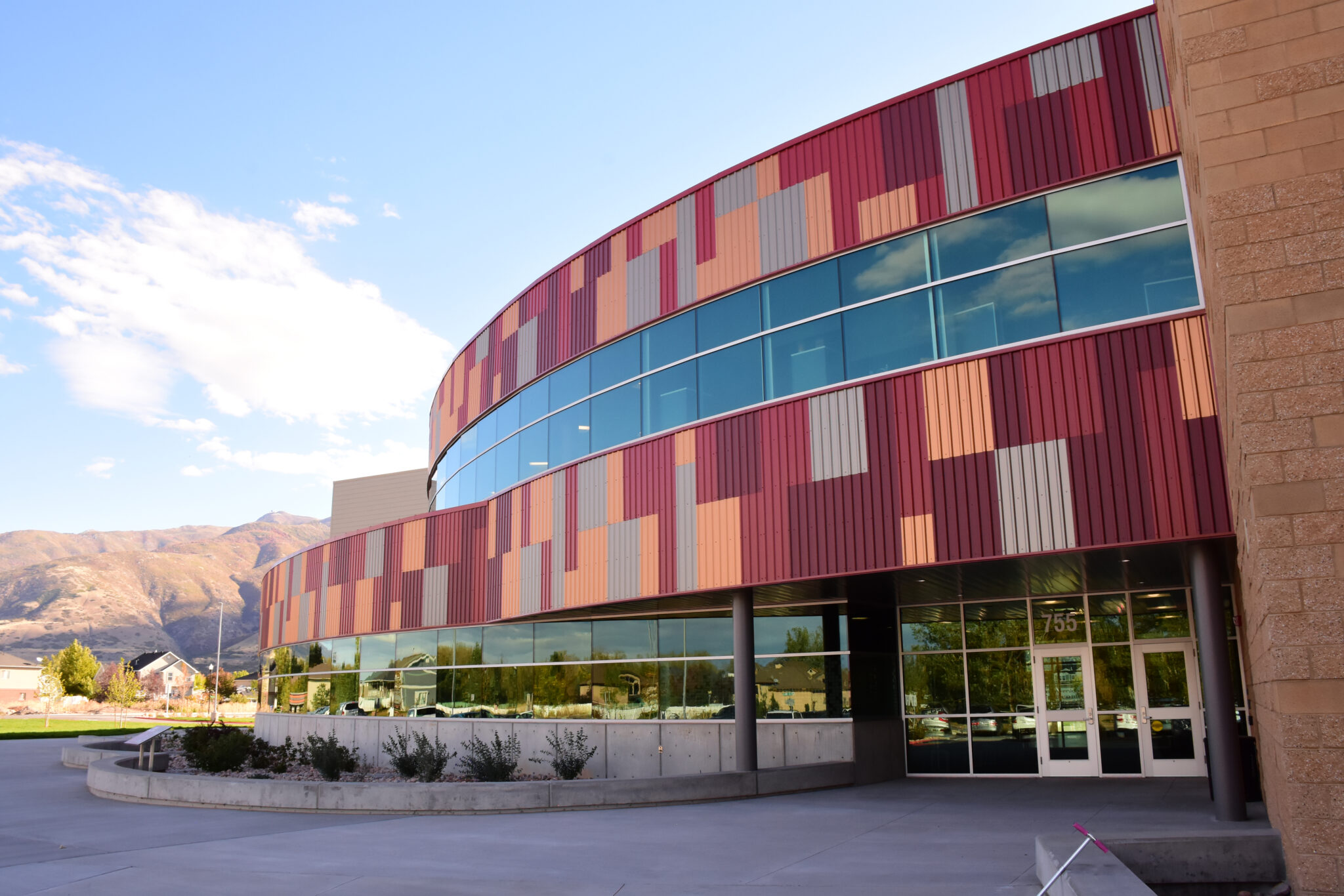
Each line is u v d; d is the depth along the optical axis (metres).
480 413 26.31
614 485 19.53
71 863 10.81
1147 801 14.06
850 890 8.67
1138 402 12.80
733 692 20.47
